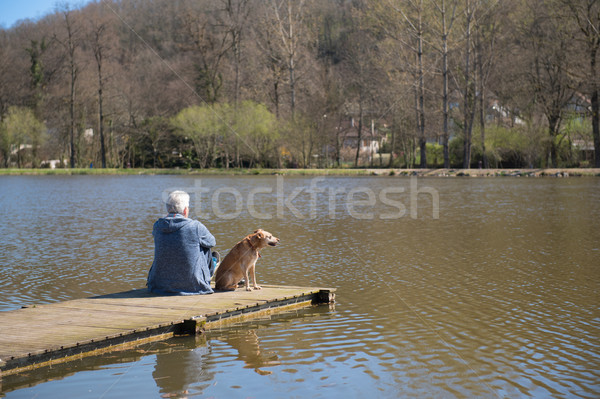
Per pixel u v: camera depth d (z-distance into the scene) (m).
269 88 66.94
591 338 7.45
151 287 9.33
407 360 6.75
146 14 88.19
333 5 88.69
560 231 16.59
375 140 85.62
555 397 5.79
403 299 9.40
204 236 9.37
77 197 30.05
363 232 16.86
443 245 14.46
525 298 9.38
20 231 17.16
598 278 10.70
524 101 54.97
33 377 6.32
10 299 9.55
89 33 69.62
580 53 47.69
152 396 5.85
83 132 73.25
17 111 68.44
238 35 66.00
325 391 5.95
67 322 7.59
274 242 9.54
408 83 54.38
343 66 77.62
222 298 8.88
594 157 56.47
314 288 9.54
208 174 57.25
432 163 67.62
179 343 7.39
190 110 61.16
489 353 6.97
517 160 57.75
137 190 35.25
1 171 60.78
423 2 53.19
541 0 50.50
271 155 58.75
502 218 19.81
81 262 12.53
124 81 75.19
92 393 5.92
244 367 6.58
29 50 73.31
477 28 52.97
